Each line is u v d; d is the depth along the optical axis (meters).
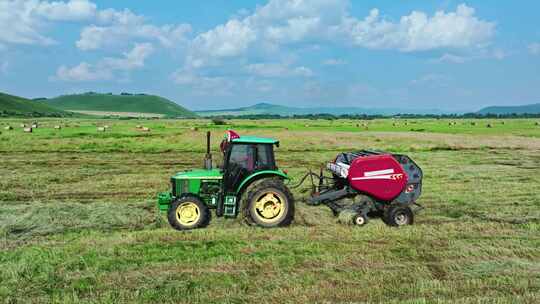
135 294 5.40
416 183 9.52
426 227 8.66
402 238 7.86
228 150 9.24
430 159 22.59
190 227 8.66
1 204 11.16
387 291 5.54
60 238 7.96
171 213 8.65
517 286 5.72
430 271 6.25
